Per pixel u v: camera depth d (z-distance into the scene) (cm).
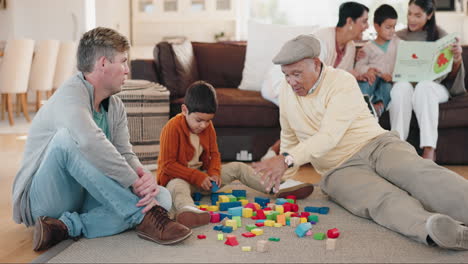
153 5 741
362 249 179
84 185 182
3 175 316
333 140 219
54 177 181
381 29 345
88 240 188
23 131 511
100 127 198
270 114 351
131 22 747
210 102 230
